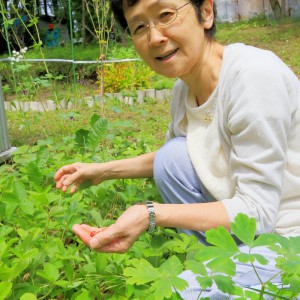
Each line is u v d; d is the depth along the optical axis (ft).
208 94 6.96
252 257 4.22
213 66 6.83
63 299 6.37
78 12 51.39
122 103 24.26
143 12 6.42
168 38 6.50
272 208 6.06
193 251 6.07
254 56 6.38
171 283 4.57
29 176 8.31
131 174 8.59
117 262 6.33
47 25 53.78
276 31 51.03
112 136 13.32
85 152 12.18
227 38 50.39
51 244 6.66
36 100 27.20
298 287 4.42
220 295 5.59
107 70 30.37
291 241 4.42
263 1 64.03
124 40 36.83
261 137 6.06
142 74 29.89
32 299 5.12
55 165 10.49
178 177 7.38
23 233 6.84
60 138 14.65
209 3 6.74
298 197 6.51
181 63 6.65
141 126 18.72
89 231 6.07
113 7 7.02
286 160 6.40
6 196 7.08
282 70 6.34
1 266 5.82
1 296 5.15
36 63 35.12
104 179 8.56
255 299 4.99
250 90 6.15
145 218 5.86
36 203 7.68
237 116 6.19
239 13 64.69
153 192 9.12
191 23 6.53
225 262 4.45
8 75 30.30
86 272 6.39
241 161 6.17
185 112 7.59
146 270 4.80
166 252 7.20
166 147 7.62
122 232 5.76
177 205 5.98
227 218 5.95
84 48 48.96
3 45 47.32
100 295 6.02
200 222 5.94
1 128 13.39
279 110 6.09
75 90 25.29
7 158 13.52
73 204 7.86
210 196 7.23
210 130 6.87
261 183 6.07
